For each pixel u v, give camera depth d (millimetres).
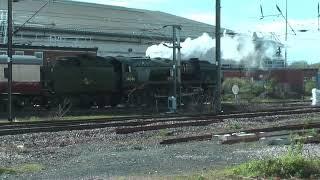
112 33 83750
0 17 61812
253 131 23359
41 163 16062
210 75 51156
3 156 17391
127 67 45906
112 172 13688
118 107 45344
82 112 39156
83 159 16688
